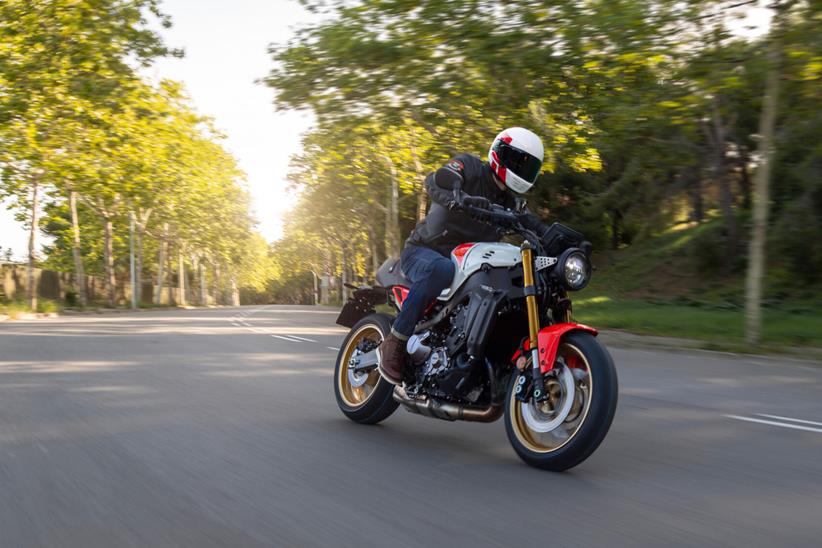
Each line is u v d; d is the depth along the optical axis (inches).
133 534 118.7
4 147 1022.4
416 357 184.2
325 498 137.7
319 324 816.9
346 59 633.0
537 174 177.9
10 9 842.8
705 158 1059.3
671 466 165.6
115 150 1045.8
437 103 674.8
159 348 435.8
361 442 184.5
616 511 131.3
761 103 565.3
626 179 1235.9
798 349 506.0
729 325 684.7
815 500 140.4
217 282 3405.5
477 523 124.3
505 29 577.3
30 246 1241.4
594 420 150.4
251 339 526.6
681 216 1617.9
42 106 933.2
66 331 610.5
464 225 186.9
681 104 526.6
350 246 2456.9
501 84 644.1
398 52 616.7
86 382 286.4
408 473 155.9
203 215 2154.3
